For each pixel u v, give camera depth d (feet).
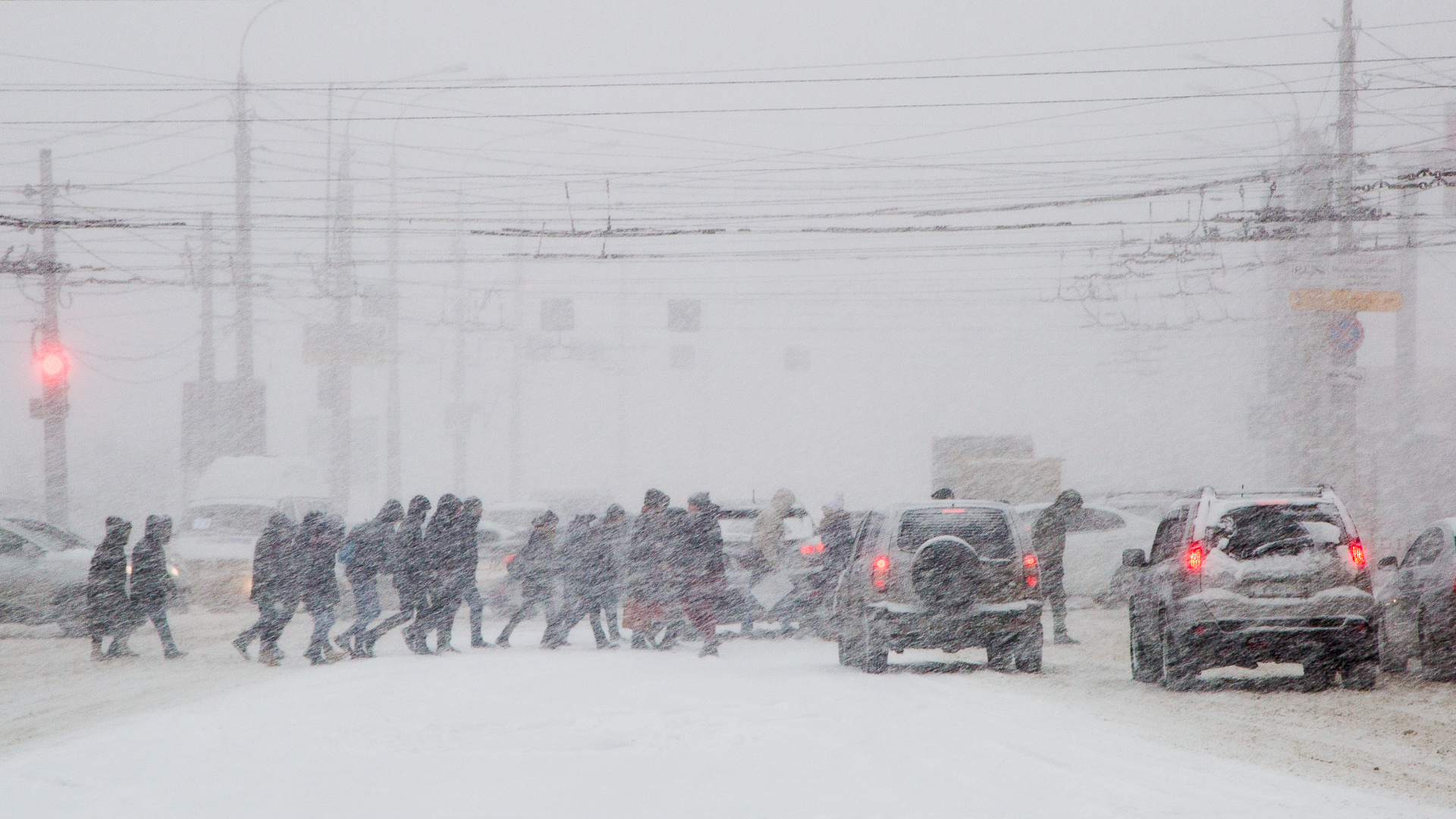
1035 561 127.44
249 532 236.22
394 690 109.60
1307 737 85.56
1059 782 68.13
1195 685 111.75
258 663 143.43
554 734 84.89
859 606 128.67
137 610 149.07
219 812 61.82
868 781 68.33
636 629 151.12
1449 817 60.59
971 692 109.91
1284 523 110.42
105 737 89.61
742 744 81.25
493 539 202.18
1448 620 111.14
